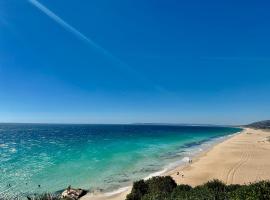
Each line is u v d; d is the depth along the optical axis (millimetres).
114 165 40688
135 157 49344
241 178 29734
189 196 15133
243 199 12422
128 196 19281
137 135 128375
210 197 14359
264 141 82875
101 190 26797
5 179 31359
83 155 52219
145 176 32906
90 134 138875
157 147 68562
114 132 163875
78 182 30156
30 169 37469
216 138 112125
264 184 12656
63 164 41594
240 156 47781
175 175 32156
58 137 113438
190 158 47781
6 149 64938
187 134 144500
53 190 26938
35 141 90938
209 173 32781
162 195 16984
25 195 25172
